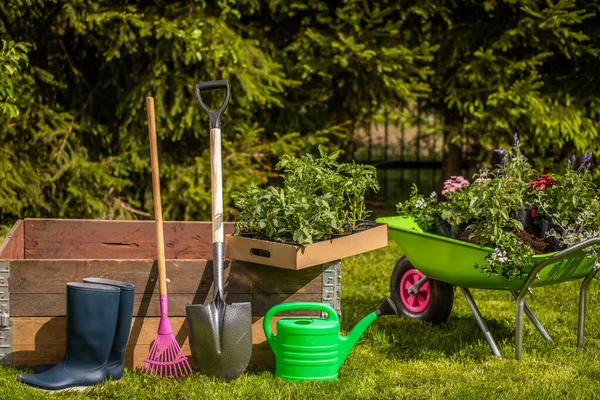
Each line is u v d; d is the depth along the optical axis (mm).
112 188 7066
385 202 9266
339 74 7602
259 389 3324
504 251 3562
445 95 7867
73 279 3480
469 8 7777
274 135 7652
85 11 6395
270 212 3600
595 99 7438
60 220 4293
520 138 7449
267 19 7578
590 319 4719
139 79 6711
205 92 6742
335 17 7559
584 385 3518
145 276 3527
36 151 6820
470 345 4109
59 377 3311
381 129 13648
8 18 6246
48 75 6672
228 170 7008
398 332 4348
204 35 6457
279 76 7043
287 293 3668
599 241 3527
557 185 4059
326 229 3564
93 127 7023
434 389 3432
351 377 3539
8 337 3479
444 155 8352
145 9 6621
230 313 3357
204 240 4363
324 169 3836
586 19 7508
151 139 3549
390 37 7234
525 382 3559
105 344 3340
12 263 3436
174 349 3471
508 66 7164
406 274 4656
